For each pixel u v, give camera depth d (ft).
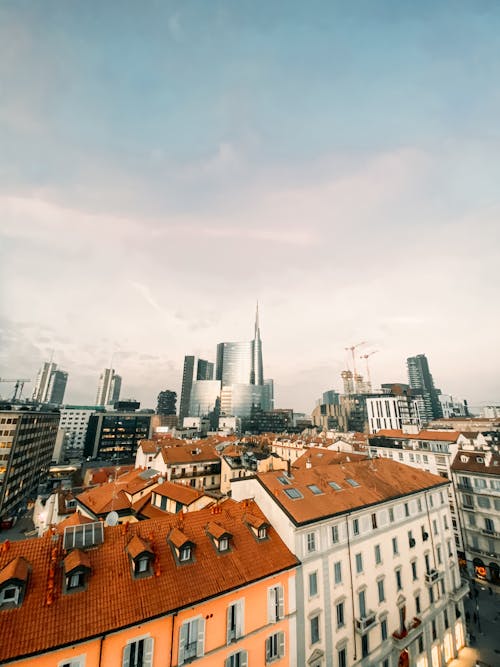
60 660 52.95
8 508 288.10
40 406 463.83
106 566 67.56
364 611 95.66
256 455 210.59
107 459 583.17
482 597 163.22
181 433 625.00
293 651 78.07
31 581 60.70
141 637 60.34
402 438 268.41
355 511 101.04
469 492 198.80
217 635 68.64
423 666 105.60
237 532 87.56
